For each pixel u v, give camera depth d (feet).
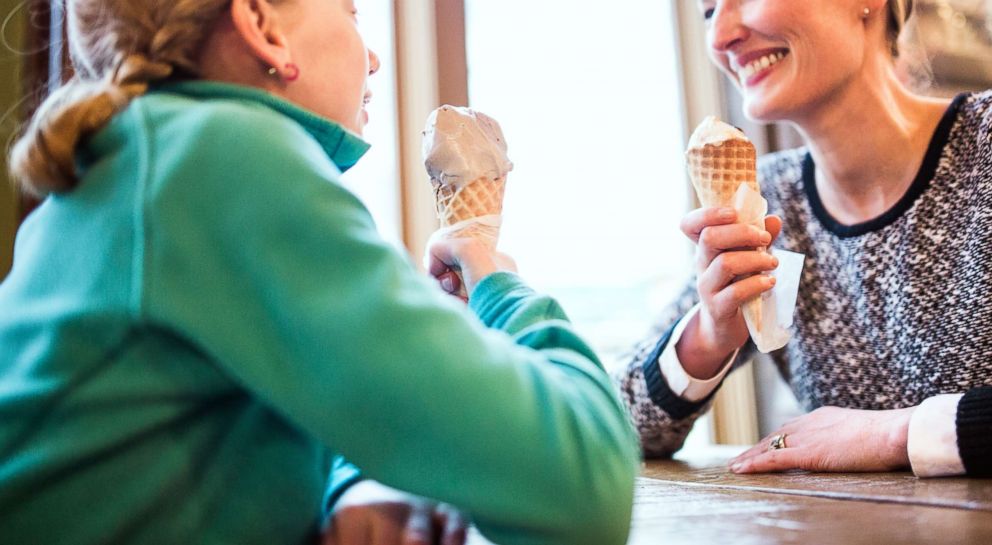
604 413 1.92
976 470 3.26
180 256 1.73
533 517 1.72
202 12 2.21
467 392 1.70
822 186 5.02
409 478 1.70
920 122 4.58
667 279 8.72
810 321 4.95
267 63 2.25
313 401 1.69
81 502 1.69
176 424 1.78
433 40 7.72
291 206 1.77
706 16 5.02
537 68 8.32
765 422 8.60
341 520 2.04
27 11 4.62
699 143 3.85
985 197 4.23
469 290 2.44
